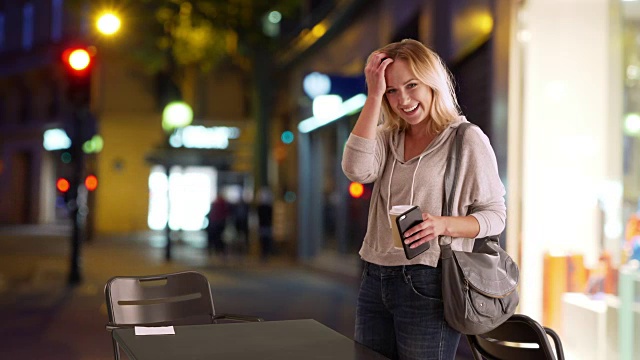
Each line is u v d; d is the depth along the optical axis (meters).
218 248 20.91
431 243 2.80
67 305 10.94
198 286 3.98
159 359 2.57
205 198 33.75
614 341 5.59
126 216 33.22
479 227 2.76
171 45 20.55
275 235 20.59
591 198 6.12
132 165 33.25
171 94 32.59
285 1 18.81
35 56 36.06
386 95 3.02
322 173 17.22
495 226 2.81
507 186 6.62
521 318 2.93
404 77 2.91
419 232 2.65
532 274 6.46
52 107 36.03
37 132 36.91
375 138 3.02
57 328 8.93
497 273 2.77
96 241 28.64
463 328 2.73
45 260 19.08
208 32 19.95
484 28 7.30
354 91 12.57
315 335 3.00
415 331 2.83
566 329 6.11
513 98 6.63
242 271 16.75
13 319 9.63
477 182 2.84
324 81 12.52
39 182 37.12
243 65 22.38
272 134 21.89
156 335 2.98
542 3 6.47
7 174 38.66
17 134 38.25
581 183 6.23
